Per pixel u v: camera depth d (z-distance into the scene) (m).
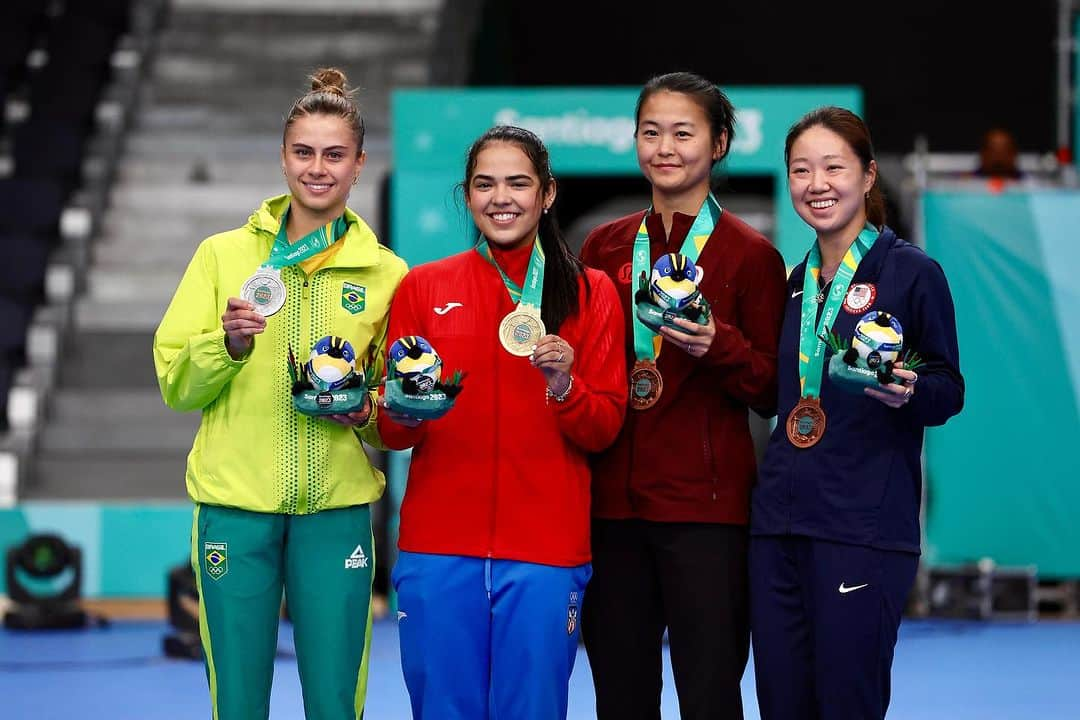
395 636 31.23
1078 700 24.55
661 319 13.66
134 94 47.66
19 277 40.28
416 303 14.36
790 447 14.29
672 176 14.88
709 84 15.10
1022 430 33.34
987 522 33.62
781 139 31.41
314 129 14.07
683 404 14.80
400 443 14.05
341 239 14.55
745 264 14.96
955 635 31.92
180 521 34.22
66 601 33.03
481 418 14.04
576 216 35.88
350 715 14.30
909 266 14.20
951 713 23.55
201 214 43.59
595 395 13.83
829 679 13.94
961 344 33.44
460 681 13.99
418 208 31.98
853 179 14.25
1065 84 38.03
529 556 13.89
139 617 34.62
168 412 39.03
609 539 15.04
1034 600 33.66
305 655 14.29
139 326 40.91
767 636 14.27
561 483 14.05
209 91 48.12
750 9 49.41
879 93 49.28
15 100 47.34
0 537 33.84
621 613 15.03
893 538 13.95
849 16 49.12
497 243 14.25
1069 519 33.38
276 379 14.18
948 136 49.06
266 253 14.48
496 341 14.14
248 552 14.11
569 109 31.66
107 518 34.12
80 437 38.22
